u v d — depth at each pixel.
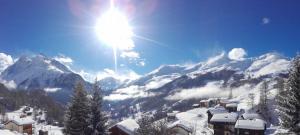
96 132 46.47
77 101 47.44
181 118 158.12
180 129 94.50
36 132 128.25
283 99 34.28
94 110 47.34
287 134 34.06
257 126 98.69
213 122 114.25
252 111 140.62
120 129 70.38
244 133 100.06
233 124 110.25
